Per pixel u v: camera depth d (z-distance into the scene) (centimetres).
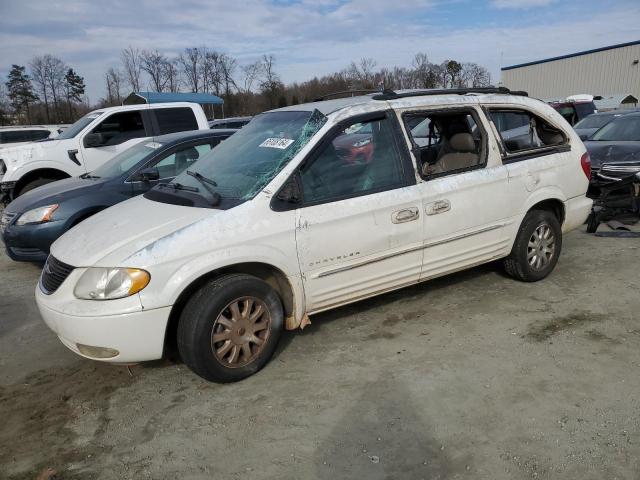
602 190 692
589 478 251
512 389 326
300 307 371
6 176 878
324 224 365
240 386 350
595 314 429
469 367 356
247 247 339
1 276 639
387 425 299
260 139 413
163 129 985
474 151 456
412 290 498
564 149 497
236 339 346
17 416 334
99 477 273
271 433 299
